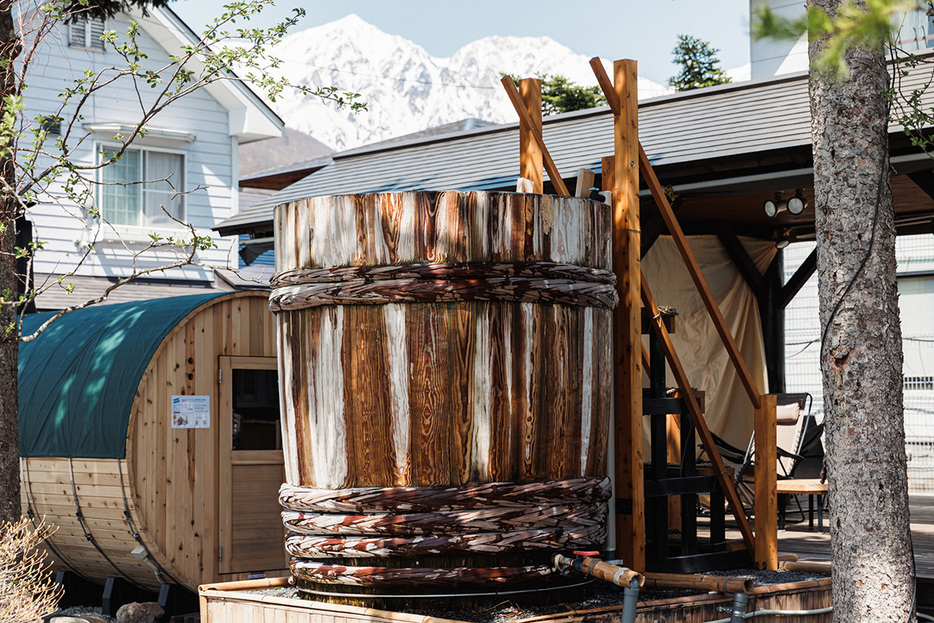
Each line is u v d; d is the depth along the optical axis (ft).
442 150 36.91
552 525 16.06
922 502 35.01
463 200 15.60
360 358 15.72
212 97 56.44
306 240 16.28
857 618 15.44
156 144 54.29
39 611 19.69
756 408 19.89
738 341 35.27
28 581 19.01
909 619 15.29
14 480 18.74
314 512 16.34
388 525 15.48
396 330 15.56
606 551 17.93
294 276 16.30
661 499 19.08
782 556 20.57
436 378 15.49
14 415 18.76
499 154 34.12
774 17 11.78
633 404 18.38
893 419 15.55
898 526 15.43
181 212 55.11
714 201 30.91
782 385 36.04
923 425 47.96
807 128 25.86
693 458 19.94
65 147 18.30
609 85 19.15
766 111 28.37
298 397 16.51
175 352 22.38
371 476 15.76
